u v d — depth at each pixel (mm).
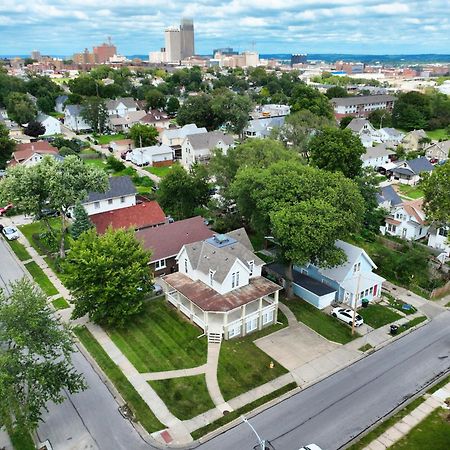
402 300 48688
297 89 141625
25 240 62094
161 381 35375
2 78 163375
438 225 59688
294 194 46500
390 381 36062
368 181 66125
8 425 26906
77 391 31797
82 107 136125
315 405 33344
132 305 41625
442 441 30125
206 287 42938
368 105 178250
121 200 70812
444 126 153375
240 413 32344
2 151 94375
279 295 49219
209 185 67250
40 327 28562
